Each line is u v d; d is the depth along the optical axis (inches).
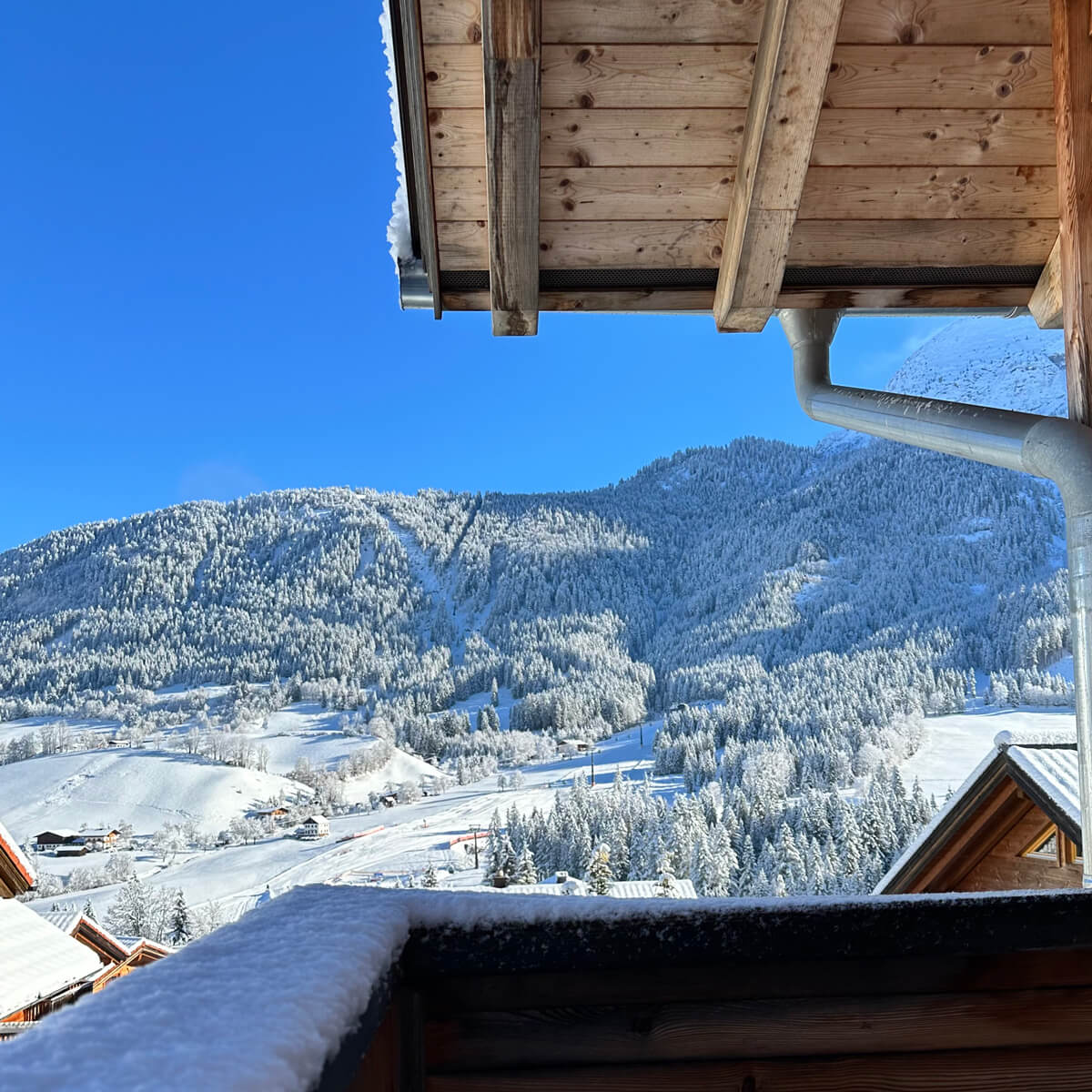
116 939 401.4
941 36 74.5
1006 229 85.5
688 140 78.5
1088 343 67.4
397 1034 30.0
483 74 71.6
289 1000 18.4
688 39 72.7
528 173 75.8
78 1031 15.5
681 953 31.0
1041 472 66.6
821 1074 33.0
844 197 82.4
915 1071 33.5
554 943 30.6
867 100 77.4
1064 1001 34.2
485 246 86.9
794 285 87.4
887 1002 33.7
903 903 32.1
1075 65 70.0
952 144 80.3
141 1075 13.3
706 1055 32.8
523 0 65.7
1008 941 32.4
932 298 89.7
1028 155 81.4
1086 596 61.0
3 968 229.9
